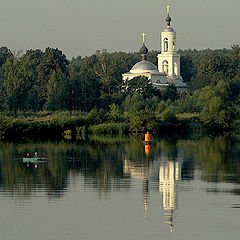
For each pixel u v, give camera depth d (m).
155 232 158.50
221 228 161.50
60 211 178.88
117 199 194.88
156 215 174.50
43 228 161.88
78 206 185.38
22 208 182.50
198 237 154.38
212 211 178.38
